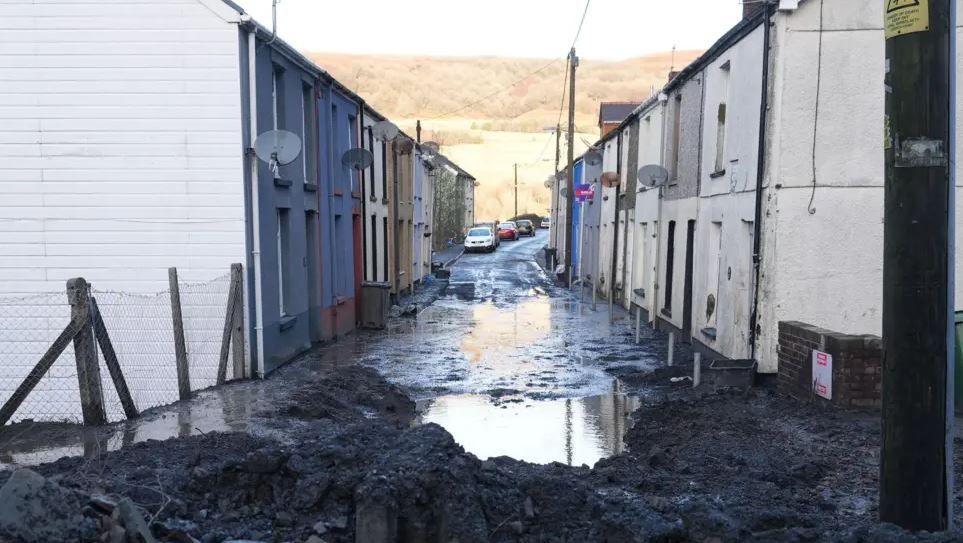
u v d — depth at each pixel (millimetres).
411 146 28078
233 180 12664
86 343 9023
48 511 4504
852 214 11664
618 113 38844
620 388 12742
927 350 5000
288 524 5504
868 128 11570
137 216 12727
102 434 8617
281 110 14773
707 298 15453
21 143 12680
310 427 9109
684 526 5324
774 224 11742
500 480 5734
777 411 9844
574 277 36781
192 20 12500
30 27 12555
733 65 13828
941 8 4828
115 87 12625
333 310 18094
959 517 5867
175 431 8742
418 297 28688
